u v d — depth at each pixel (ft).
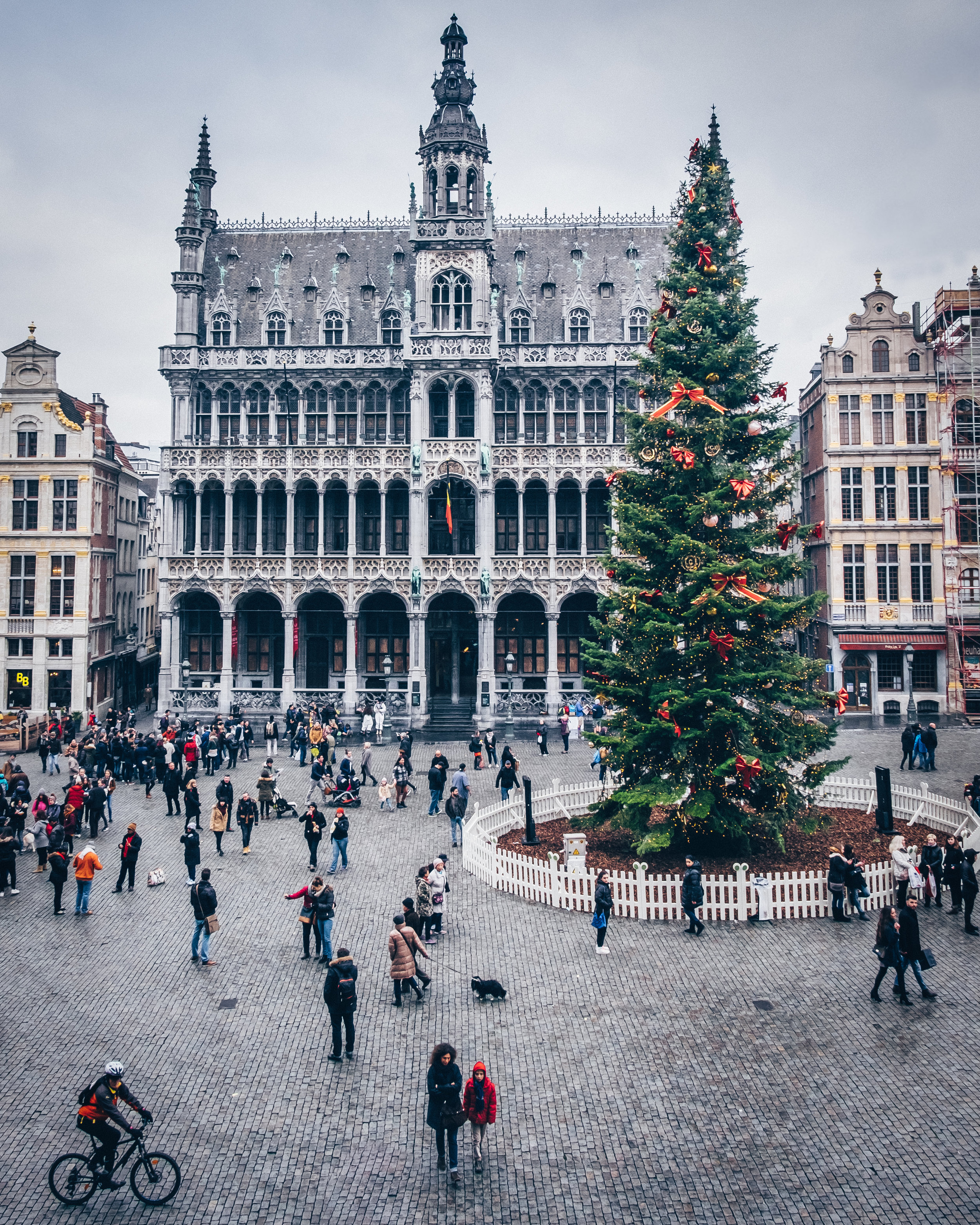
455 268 177.47
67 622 176.96
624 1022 56.34
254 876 85.46
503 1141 44.50
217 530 188.14
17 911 76.64
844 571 179.11
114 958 66.85
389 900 78.38
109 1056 52.95
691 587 81.30
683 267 87.66
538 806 103.76
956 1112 46.29
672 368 86.53
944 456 176.45
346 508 187.01
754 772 74.18
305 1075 50.72
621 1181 41.39
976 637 177.37
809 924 72.49
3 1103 48.01
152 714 197.47
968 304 176.55
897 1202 39.73
